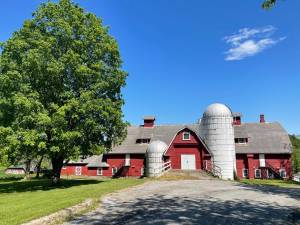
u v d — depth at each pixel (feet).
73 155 100.89
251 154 178.09
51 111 99.76
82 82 106.73
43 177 187.73
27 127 97.04
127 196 72.90
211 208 58.90
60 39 107.34
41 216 50.88
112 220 49.85
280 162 175.63
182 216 52.26
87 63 110.42
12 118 101.09
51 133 97.04
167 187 89.81
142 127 203.00
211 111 161.89
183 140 164.04
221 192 79.82
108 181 120.37
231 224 47.50
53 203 61.62
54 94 103.71
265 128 193.67
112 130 115.34
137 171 186.29
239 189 86.69
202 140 162.20
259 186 96.02
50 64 98.48
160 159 161.07
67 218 51.03
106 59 117.29
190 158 161.89
